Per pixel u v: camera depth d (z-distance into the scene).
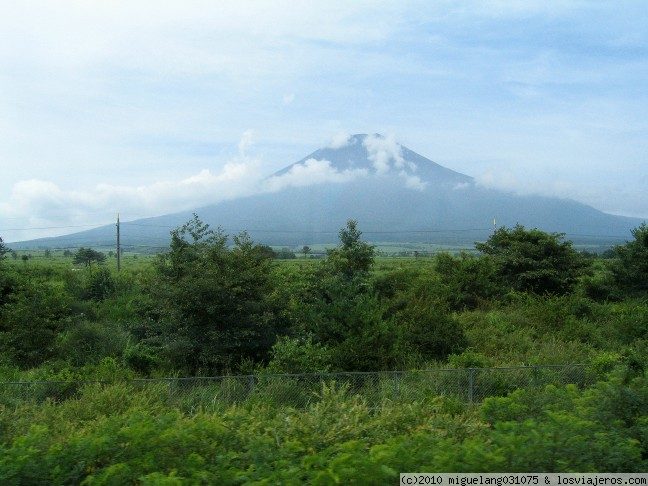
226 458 4.92
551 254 35.25
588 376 14.10
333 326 18.22
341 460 4.39
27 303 21.69
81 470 4.85
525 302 29.67
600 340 22.34
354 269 24.09
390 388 12.69
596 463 4.95
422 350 20.22
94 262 63.56
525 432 5.28
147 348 19.34
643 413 6.18
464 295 30.94
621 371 7.56
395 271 30.12
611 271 34.97
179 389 13.13
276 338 18.58
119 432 5.18
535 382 13.80
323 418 6.99
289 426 6.63
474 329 23.06
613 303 32.25
